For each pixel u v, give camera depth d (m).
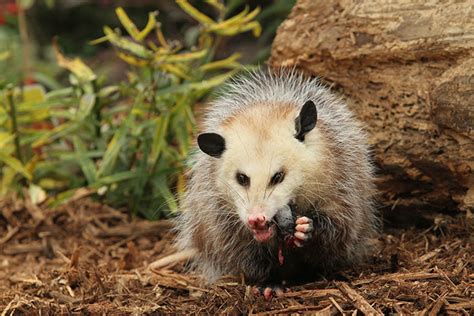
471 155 5.30
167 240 6.74
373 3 5.70
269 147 4.75
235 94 5.79
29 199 7.60
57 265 6.44
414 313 4.33
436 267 5.02
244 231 5.19
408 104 5.62
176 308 4.95
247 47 11.40
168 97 7.43
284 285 5.32
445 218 5.92
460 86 5.12
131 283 5.56
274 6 10.02
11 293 5.58
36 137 7.64
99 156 7.57
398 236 6.11
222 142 4.89
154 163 7.19
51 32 12.23
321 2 6.09
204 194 5.29
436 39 5.30
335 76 6.07
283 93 5.63
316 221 5.05
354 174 5.22
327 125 5.18
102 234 6.98
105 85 10.71
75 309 5.02
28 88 8.10
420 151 5.62
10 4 11.36
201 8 11.95
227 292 5.08
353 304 4.52
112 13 12.33
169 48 7.25
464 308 4.37
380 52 5.62
